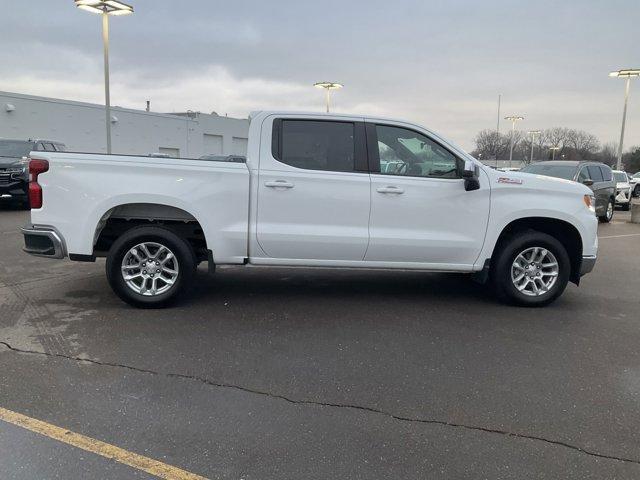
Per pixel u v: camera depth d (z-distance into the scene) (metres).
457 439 3.14
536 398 3.68
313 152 5.51
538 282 5.95
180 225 5.75
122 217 5.59
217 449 2.98
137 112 40.09
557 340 4.87
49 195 5.25
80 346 4.44
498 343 4.75
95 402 3.48
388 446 3.05
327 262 5.60
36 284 6.50
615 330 5.19
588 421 3.38
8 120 30.08
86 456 2.88
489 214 5.67
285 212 5.44
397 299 6.17
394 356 4.39
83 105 35.25
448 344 4.70
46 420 3.24
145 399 3.54
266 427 3.22
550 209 5.72
